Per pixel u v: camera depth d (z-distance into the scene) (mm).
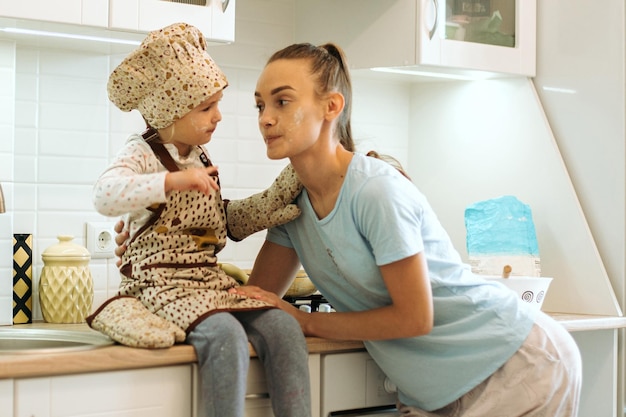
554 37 2707
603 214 2586
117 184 1653
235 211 1964
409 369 1894
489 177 2826
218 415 1616
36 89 2295
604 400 2537
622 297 2535
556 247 2674
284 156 1802
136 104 1802
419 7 2471
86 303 2273
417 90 2986
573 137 2664
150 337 1634
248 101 2627
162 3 2084
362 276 1850
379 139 2930
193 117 1771
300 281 2336
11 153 2230
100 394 1615
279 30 2697
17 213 2279
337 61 1891
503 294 1937
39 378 1559
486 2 2646
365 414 1984
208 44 2230
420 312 1778
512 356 1887
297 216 1923
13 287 2242
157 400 1677
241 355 1637
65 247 2260
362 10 2590
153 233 1771
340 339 1853
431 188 2967
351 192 1813
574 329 2352
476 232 2650
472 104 2869
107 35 2119
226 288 1822
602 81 2582
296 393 1688
